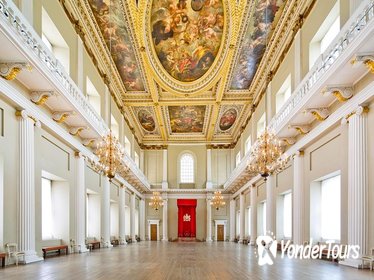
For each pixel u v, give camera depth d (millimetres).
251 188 21141
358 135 8266
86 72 13664
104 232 16750
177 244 21625
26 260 8641
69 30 11797
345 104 8891
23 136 8828
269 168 11766
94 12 13297
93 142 14227
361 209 8102
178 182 29953
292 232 13008
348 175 8695
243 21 13969
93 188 15352
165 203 29609
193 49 16828
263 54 16438
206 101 20875
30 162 9039
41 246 9875
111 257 11023
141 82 19438
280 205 15453
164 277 6570
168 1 13891
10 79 7934
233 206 28812
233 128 27641
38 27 9312
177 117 26047
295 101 11148
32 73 8367
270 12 13328
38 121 9641
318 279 6191
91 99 15648
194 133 29484
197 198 29844
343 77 8305
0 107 8000
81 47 12945
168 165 30094
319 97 9414
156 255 12047
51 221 12312
